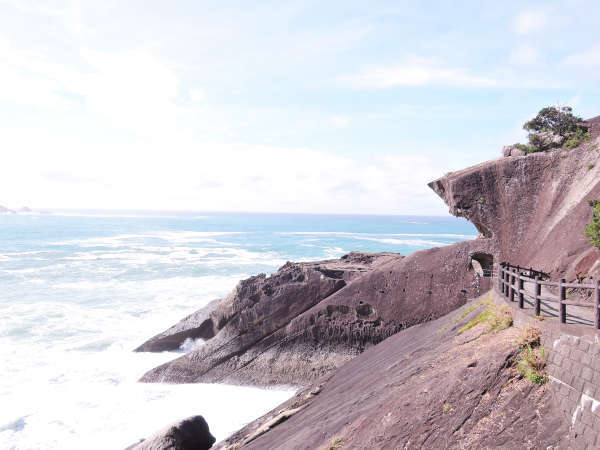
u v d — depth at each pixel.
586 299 13.73
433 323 20.05
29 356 24.77
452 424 7.97
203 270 57.28
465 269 22.83
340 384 16.41
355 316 23.23
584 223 17.44
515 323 10.23
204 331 25.89
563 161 21.80
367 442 8.75
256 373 22.97
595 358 6.71
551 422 7.14
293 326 23.52
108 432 17.08
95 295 41.06
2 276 51.91
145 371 23.33
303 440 10.95
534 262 19.91
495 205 23.27
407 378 10.99
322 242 109.88
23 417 17.81
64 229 150.62
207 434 14.30
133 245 94.50
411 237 134.00
